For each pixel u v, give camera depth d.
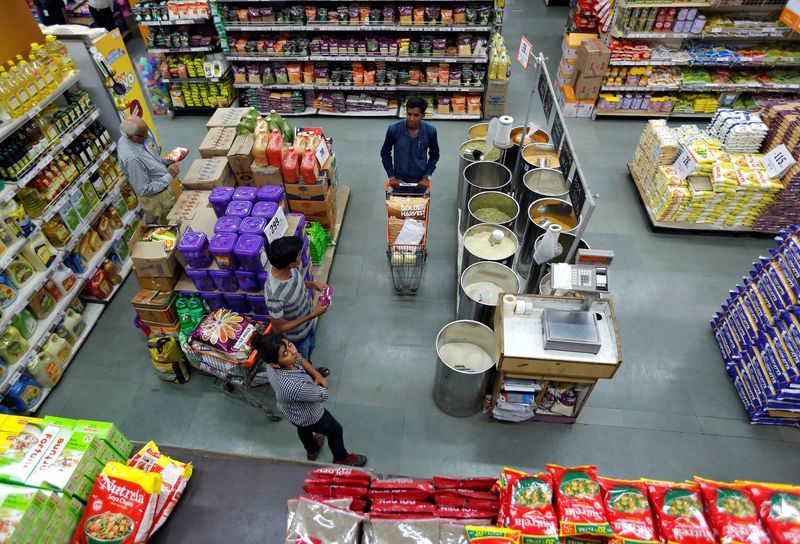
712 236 5.25
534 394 3.39
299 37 6.79
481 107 7.09
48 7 8.12
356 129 6.99
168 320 3.87
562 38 9.16
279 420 3.69
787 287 3.41
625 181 6.03
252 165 4.65
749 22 6.39
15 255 3.59
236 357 3.35
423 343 4.23
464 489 2.04
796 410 3.47
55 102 4.19
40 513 1.77
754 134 4.86
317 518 1.81
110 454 2.15
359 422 3.67
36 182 3.78
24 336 3.75
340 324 4.39
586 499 1.89
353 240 5.23
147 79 7.12
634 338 4.28
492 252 3.92
